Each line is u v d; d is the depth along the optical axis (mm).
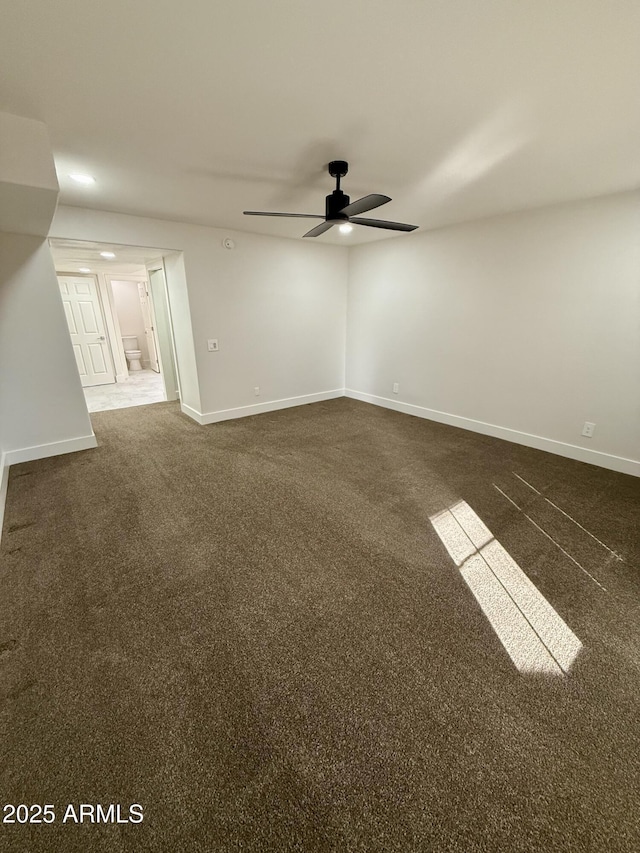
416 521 2375
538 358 3438
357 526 2318
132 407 5055
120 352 6707
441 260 4008
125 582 1836
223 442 3752
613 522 2365
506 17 1112
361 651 1472
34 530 2258
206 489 2773
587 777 1068
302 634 1549
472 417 4109
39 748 1137
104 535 2213
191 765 1097
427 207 3168
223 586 1814
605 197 2814
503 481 2924
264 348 4637
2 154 1687
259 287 4363
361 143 1957
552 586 1827
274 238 4328
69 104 1590
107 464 3199
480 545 2137
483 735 1176
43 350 3148
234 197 2840
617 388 3006
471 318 3877
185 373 4473
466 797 1024
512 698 1292
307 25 1150
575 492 2748
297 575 1892
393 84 1455
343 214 2184
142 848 932
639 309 2805
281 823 974
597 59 1291
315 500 2627
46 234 2879
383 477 2986
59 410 3328
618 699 1291
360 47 1252
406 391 4785
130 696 1292
